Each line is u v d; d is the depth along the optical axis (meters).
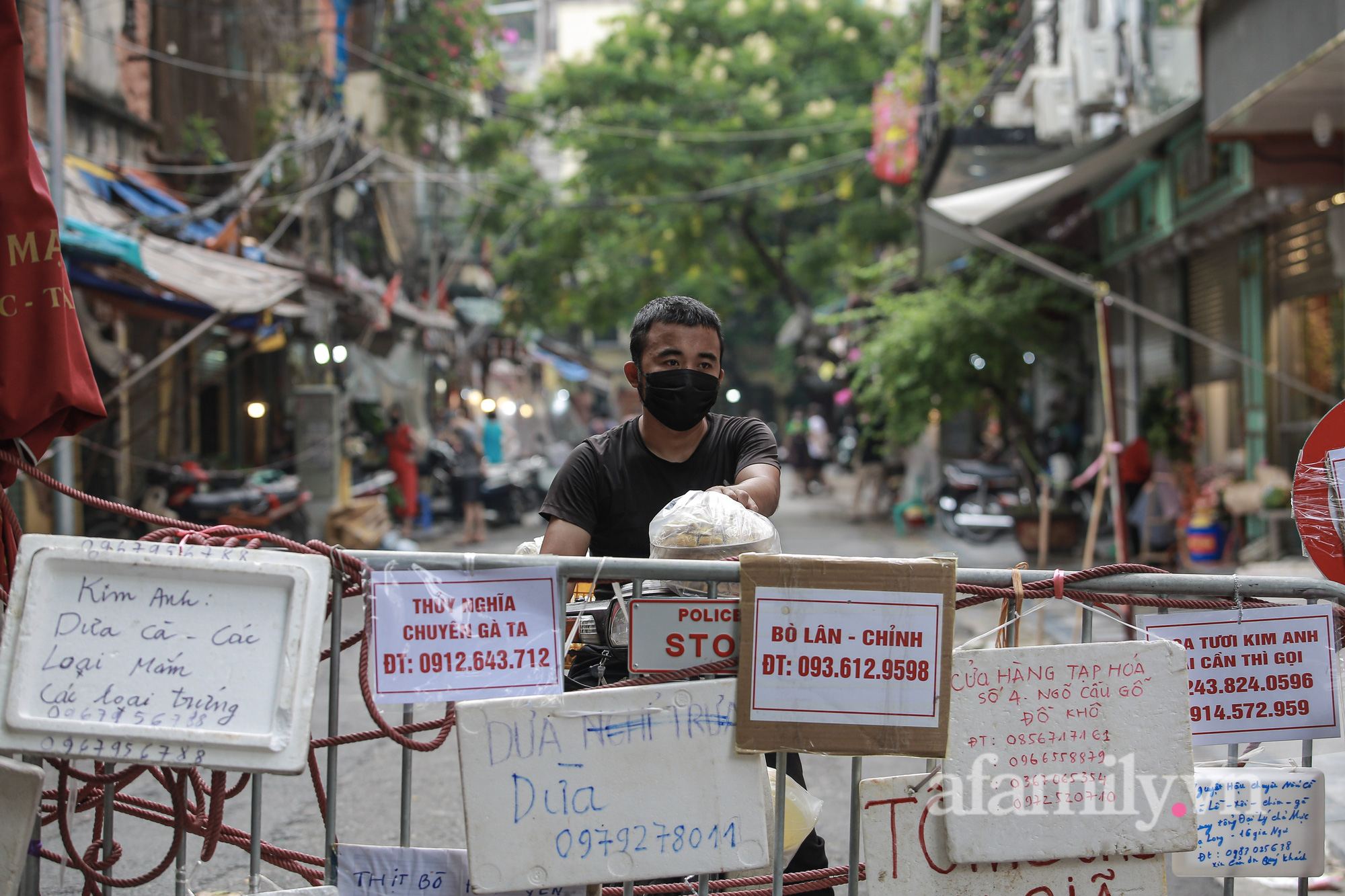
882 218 21.84
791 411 48.16
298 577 2.17
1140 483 11.06
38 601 2.12
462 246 22.61
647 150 21.09
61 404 2.44
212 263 9.43
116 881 2.37
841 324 22.97
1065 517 12.18
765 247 24.62
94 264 7.70
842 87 22.31
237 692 2.14
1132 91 9.62
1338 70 6.71
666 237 22.47
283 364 16.41
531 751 2.23
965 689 2.30
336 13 18.39
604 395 45.31
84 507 10.67
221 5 14.58
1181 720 2.30
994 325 12.78
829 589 2.27
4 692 2.09
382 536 13.81
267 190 14.07
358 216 17.89
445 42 19.39
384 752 5.68
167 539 2.34
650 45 22.83
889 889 2.30
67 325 2.47
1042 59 11.69
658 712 2.26
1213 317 11.64
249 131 14.88
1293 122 7.92
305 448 13.70
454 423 16.56
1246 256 10.67
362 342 15.45
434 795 4.96
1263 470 9.59
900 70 15.02
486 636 2.29
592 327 24.88
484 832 2.21
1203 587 2.41
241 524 11.10
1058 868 2.33
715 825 2.26
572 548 2.81
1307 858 2.51
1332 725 2.46
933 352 13.13
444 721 2.43
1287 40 6.80
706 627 2.31
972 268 13.93
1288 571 7.50
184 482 10.84
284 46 15.95
